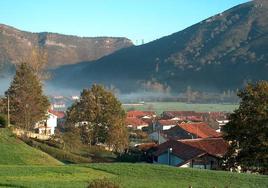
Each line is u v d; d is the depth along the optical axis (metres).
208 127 120.62
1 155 58.44
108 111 96.75
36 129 98.88
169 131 120.56
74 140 85.56
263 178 44.59
